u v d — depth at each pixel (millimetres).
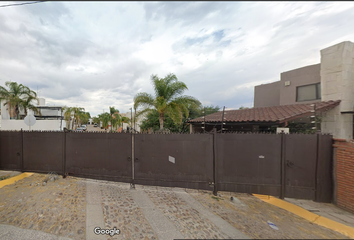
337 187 3598
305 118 7801
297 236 2594
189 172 4270
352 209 3287
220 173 4156
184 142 4293
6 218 3043
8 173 5410
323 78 7379
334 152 3686
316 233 2680
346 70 6652
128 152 4574
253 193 4039
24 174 5273
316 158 3795
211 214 3230
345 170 3447
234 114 9891
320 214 3285
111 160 4699
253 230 2738
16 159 5504
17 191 4098
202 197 3963
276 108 9266
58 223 2930
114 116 40406
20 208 3357
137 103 11031
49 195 3898
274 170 3951
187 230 2770
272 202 3727
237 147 4098
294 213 3305
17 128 17875
